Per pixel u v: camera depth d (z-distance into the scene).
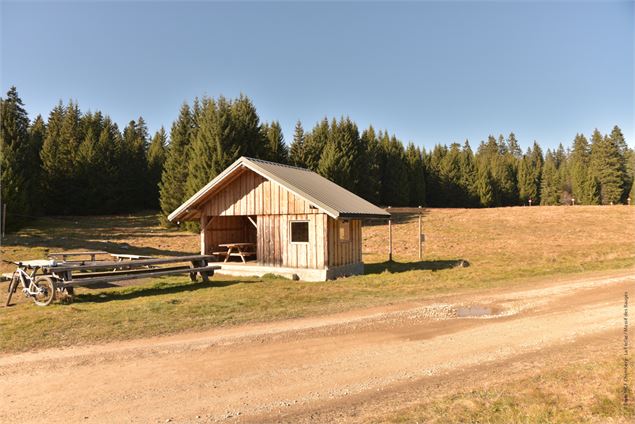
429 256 25.75
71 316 9.79
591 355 7.09
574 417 4.88
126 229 38.59
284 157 46.81
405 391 5.77
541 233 36.00
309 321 9.61
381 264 22.20
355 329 8.95
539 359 6.98
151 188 55.66
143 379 6.21
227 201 19.16
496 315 10.17
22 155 39.62
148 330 8.75
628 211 47.03
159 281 15.84
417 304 11.43
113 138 57.00
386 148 67.75
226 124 36.81
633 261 20.42
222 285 15.02
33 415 5.09
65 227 37.78
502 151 156.62
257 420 4.98
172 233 36.66
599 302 11.35
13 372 6.48
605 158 77.81
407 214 50.56
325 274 16.59
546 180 82.69
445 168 73.62
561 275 16.66
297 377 6.29
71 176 47.56
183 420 4.98
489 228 39.25
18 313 10.29
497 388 5.77
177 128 43.78
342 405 5.35
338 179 46.66
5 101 40.38
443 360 7.02
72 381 6.13
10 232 30.92
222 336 8.40
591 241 31.09
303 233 17.59
